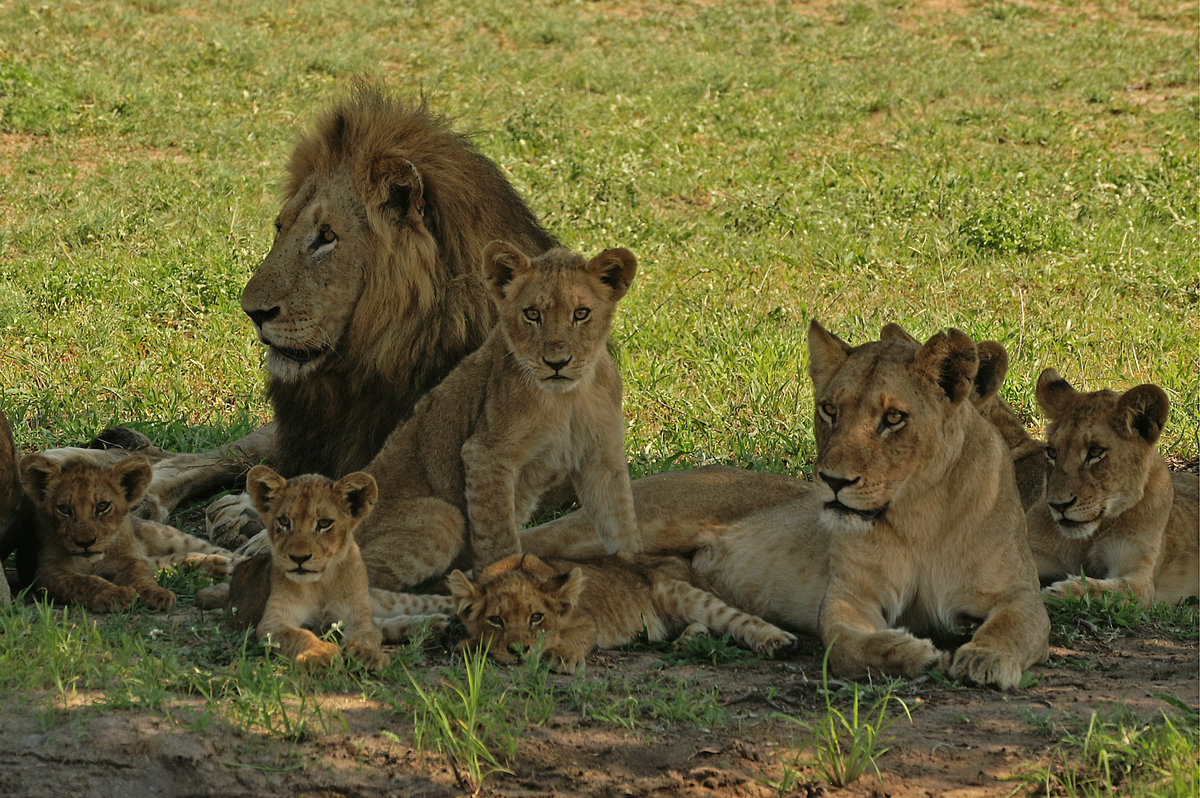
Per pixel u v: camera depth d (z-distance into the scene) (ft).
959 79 127.24
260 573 27.89
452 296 36.63
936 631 29.04
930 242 76.28
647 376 54.44
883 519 27.73
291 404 38.40
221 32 132.26
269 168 94.73
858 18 156.25
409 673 24.98
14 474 30.35
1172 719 22.43
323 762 21.06
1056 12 157.28
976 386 27.45
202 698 23.13
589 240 78.18
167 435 46.01
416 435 32.86
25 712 21.98
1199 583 35.58
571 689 24.25
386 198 35.99
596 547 33.09
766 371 54.29
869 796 20.30
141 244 75.51
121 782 20.17
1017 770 21.09
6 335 59.47
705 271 71.92
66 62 115.96
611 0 163.43
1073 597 32.04
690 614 29.91
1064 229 77.25
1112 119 112.47
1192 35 144.36
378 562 30.73
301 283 35.78
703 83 125.08
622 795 20.49
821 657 28.50
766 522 32.81
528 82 124.88
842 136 107.34
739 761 21.67
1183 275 69.92
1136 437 33.32
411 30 145.48
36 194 83.71
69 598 29.43
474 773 20.76
